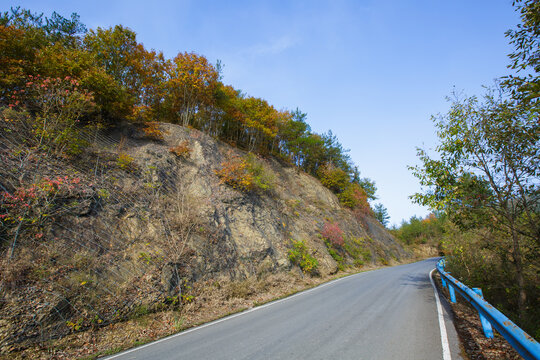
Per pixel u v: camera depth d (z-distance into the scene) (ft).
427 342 14.93
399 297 28.81
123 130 48.88
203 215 37.96
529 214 21.77
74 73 41.60
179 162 47.83
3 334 15.78
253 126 88.17
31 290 18.60
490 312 13.06
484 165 24.30
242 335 17.65
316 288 37.63
